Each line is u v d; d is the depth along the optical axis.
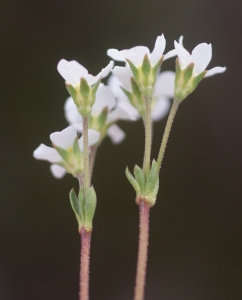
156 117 0.14
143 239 0.11
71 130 0.11
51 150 0.12
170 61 0.19
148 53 0.11
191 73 0.11
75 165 0.11
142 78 0.11
